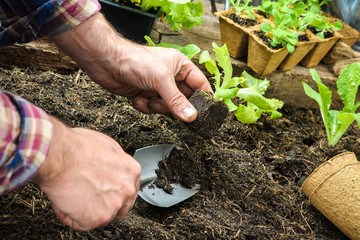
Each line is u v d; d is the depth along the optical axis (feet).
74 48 3.75
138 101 4.40
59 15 3.39
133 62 3.73
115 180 2.57
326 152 5.40
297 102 6.72
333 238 4.22
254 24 6.28
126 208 2.83
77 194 2.40
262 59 5.85
